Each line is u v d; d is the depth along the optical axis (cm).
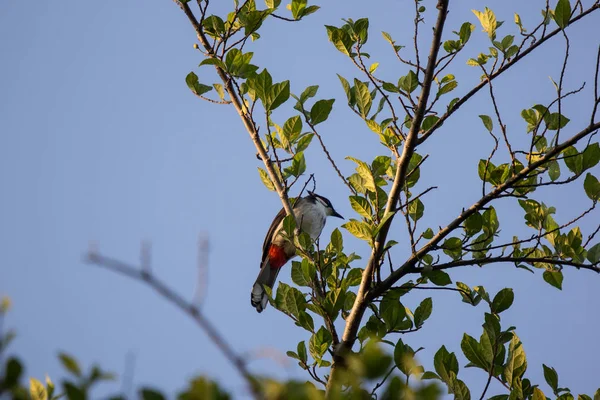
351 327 1004
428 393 512
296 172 1127
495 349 1005
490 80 1027
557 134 1040
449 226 1026
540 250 1080
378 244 1010
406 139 1018
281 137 1152
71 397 493
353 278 1083
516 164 1044
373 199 1081
